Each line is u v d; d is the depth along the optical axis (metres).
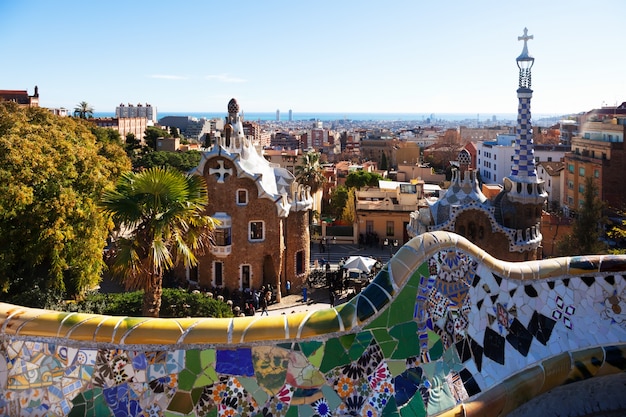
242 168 43.44
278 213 44.31
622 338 10.51
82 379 7.92
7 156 32.72
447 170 137.88
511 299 10.23
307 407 8.12
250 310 39.75
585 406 10.90
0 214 31.89
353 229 69.38
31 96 153.50
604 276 10.98
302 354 8.23
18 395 7.95
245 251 44.19
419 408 8.49
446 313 9.26
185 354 8.00
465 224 42.66
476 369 9.27
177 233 23.64
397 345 8.67
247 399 8.02
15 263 34.56
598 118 117.06
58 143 36.78
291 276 47.12
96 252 36.50
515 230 42.31
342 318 8.41
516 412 10.17
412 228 46.75
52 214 33.81
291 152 136.38
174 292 33.56
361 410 8.27
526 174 43.53
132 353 7.95
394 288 8.70
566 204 97.00
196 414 7.91
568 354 10.05
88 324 8.00
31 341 8.02
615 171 84.12
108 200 22.80
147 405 7.87
